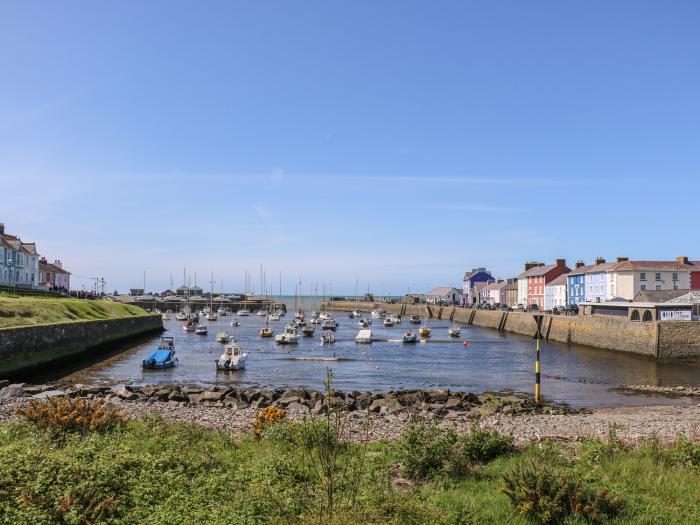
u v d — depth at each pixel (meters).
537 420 24.42
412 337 75.75
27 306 52.31
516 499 9.91
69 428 15.49
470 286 163.88
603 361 54.09
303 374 46.50
